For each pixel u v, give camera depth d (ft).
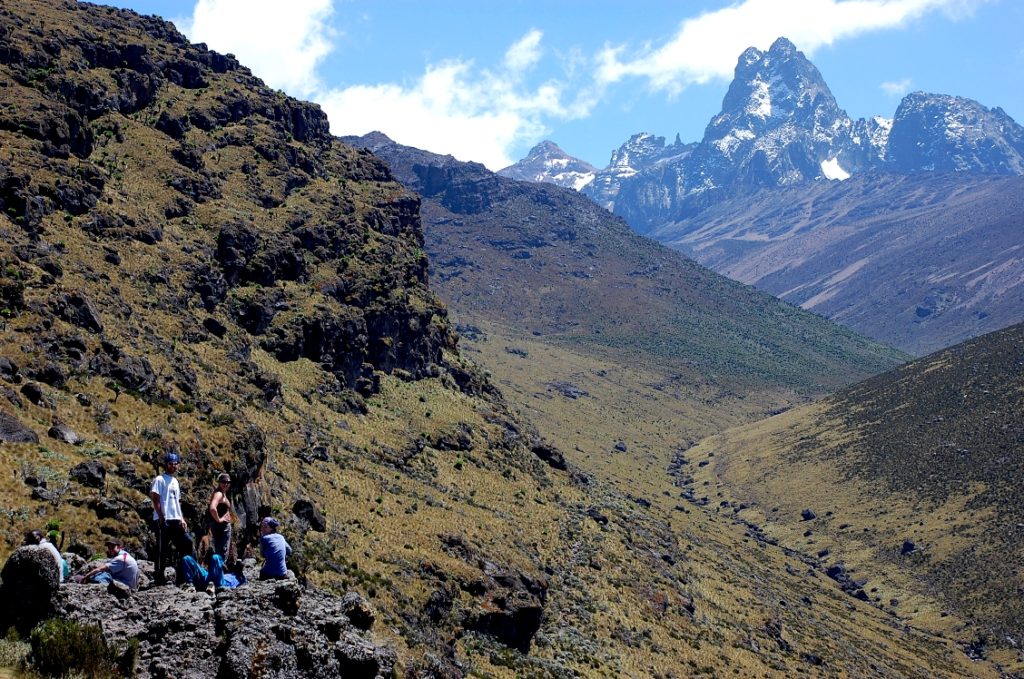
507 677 234.58
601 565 381.40
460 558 283.59
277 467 268.00
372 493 306.96
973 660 549.95
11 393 161.07
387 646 88.07
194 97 505.25
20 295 200.23
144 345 261.65
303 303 406.21
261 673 76.28
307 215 465.47
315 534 239.30
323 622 81.92
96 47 446.60
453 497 360.89
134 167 400.47
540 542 368.07
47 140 338.34
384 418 402.52
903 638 553.23
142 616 78.43
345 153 593.42
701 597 431.43
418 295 506.89
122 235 334.24
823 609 556.51
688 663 334.85
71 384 181.88
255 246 405.39
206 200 417.49
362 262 478.59
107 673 73.87
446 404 464.24
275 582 82.43
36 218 295.69
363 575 226.17
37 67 399.85
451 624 247.29
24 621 77.10
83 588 79.56
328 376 387.14
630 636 330.95
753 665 365.40
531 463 476.13
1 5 433.07
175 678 74.69
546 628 304.91
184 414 194.70
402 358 469.57
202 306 347.36
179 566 84.33
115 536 131.95
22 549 78.43
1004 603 593.01
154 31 535.19
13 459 140.26
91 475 143.02
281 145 515.50
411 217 564.30
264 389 323.37
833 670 416.26
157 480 84.53
